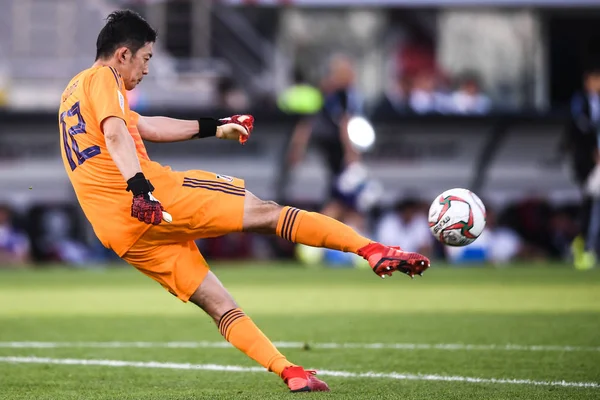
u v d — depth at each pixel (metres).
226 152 68.69
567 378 20.52
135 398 18.09
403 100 79.56
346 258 73.31
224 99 74.75
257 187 69.50
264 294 45.62
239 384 20.16
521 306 38.62
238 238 74.94
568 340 27.22
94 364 23.34
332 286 50.44
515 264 71.81
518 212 72.44
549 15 84.94
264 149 68.75
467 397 18.03
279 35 86.44
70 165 18.30
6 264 70.81
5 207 70.56
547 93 86.81
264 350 18.48
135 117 19.70
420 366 22.59
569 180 70.94
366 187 68.50
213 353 25.34
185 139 20.31
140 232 17.86
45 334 29.92
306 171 69.50
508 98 90.75
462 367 22.34
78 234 74.06
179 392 19.02
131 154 17.23
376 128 69.94
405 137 70.31
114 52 18.42
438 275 58.38
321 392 18.39
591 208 65.69
